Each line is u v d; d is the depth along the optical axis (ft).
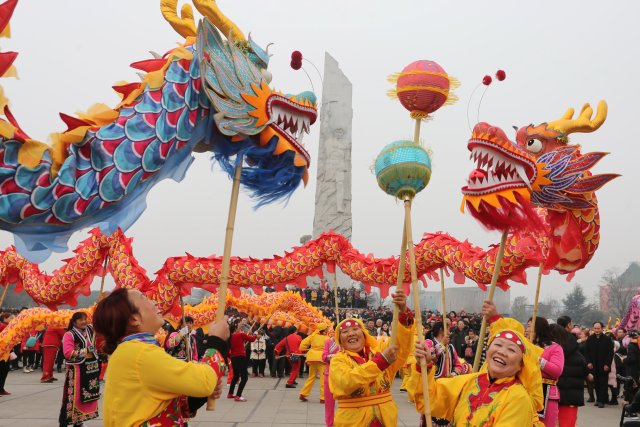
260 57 15.31
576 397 23.38
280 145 14.80
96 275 39.24
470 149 18.20
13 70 11.46
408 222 14.78
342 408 15.88
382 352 15.23
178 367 9.96
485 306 16.87
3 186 11.34
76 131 12.16
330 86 126.82
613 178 20.61
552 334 20.29
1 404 39.06
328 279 113.70
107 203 12.64
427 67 15.49
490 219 17.53
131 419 9.79
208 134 14.47
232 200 13.52
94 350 27.22
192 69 14.21
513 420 11.49
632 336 48.80
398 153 14.85
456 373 21.61
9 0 11.15
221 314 12.01
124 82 14.07
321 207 121.90
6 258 41.60
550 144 21.22
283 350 57.16
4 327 50.49
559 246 22.11
